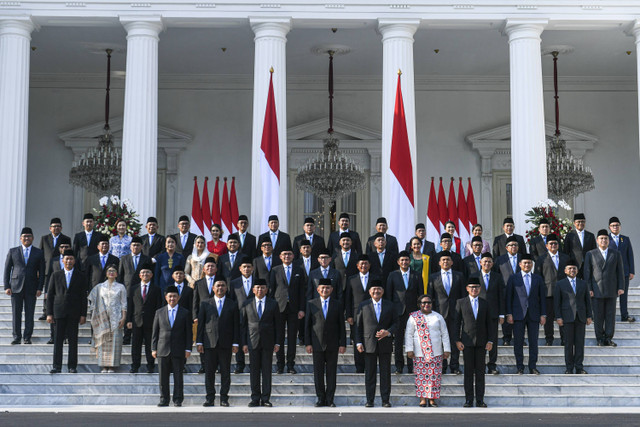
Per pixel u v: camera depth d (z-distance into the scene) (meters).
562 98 24.44
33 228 23.78
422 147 24.27
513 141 18.00
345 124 24.02
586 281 13.63
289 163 24.06
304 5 18.09
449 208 20.20
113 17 18.03
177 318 12.08
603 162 24.25
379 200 24.02
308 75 24.11
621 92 24.48
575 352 13.20
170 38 21.05
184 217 14.70
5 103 17.78
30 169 24.00
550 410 11.90
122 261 13.91
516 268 14.02
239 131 24.30
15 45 17.98
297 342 14.48
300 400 12.51
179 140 24.06
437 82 24.39
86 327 14.84
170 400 12.51
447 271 13.06
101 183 20.88
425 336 12.15
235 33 20.69
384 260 13.70
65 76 24.16
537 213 16.17
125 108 17.83
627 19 18.19
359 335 12.20
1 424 10.18
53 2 18.02
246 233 14.78
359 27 18.64
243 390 12.73
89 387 12.66
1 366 13.28
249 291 13.02
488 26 18.58
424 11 18.12
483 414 11.45
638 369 13.44
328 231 24.03
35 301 14.14
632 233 24.02
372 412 11.60
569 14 18.17
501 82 24.42
